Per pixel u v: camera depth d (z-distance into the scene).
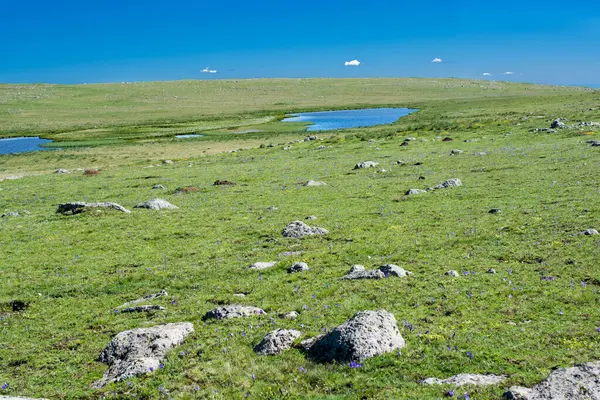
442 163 60.12
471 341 14.97
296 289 22.58
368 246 29.16
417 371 13.23
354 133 113.81
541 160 55.12
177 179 61.41
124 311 21.70
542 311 17.28
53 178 67.12
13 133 141.75
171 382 14.16
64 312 22.38
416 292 20.47
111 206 44.28
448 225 32.34
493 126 97.62
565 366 12.66
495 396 11.32
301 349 15.48
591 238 25.66
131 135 132.62
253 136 121.38
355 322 14.98
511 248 25.89
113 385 14.51
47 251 32.91
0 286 26.33
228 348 16.17
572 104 148.62
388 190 46.66
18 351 18.11
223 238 34.09
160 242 34.03
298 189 50.62
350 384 12.91
